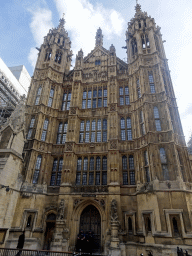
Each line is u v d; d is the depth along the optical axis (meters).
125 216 21.91
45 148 27.70
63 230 21.48
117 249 19.12
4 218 20.42
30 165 25.42
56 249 19.98
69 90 33.59
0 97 39.97
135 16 37.09
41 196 24.25
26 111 30.05
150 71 29.12
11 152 22.20
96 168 26.23
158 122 25.22
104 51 35.66
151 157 22.56
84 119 30.09
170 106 26.34
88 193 23.62
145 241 19.17
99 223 23.09
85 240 20.72
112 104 28.86
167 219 18.84
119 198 22.48
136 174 24.23
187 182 21.33
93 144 27.47
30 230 22.02
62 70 34.88
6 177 21.11
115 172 24.08
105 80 32.22
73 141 27.11
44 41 37.91
